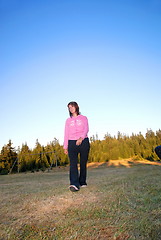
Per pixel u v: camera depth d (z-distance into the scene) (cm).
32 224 199
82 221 197
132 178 469
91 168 2077
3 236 172
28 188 442
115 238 156
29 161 2052
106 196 283
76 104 350
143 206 229
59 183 526
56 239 163
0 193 384
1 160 1988
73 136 342
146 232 161
